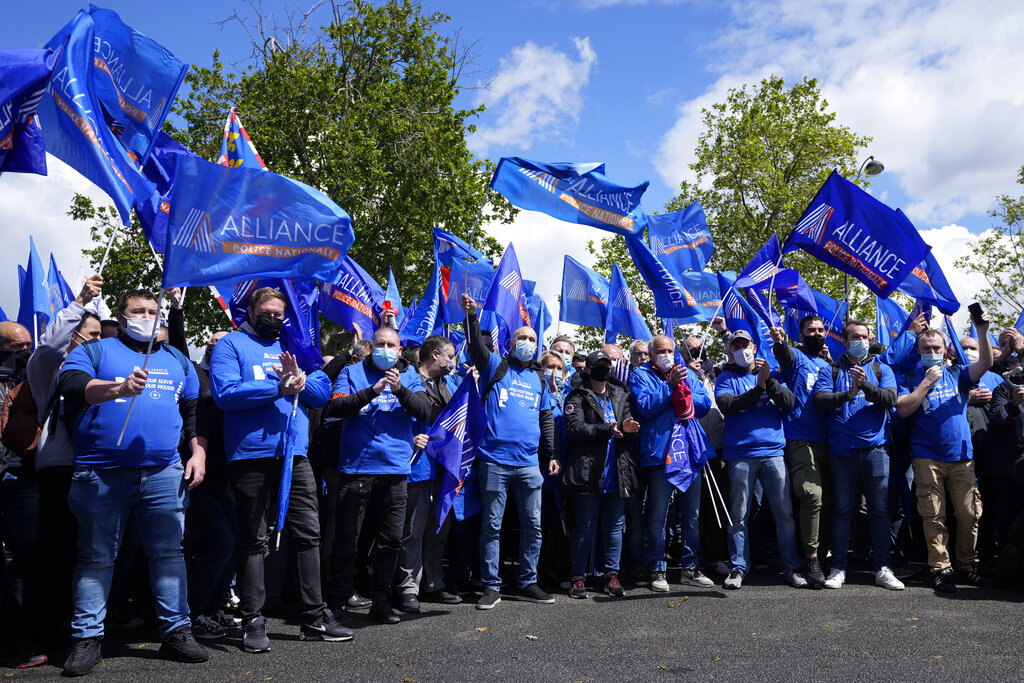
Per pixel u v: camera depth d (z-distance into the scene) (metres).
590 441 5.82
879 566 5.98
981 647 4.26
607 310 7.92
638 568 6.18
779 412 6.05
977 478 6.68
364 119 20.84
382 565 4.96
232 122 5.26
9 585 4.24
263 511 4.31
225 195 4.27
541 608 5.38
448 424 5.25
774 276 7.70
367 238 20.33
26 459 4.19
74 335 4.22
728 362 6.30
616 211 6.49
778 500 5.97
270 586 5.23
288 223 4.42
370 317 7.07
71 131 4.25
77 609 3.86
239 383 4.27
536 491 5.64
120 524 3.94
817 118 24.42
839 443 6.01
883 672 3.84
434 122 21.72
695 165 24.77
